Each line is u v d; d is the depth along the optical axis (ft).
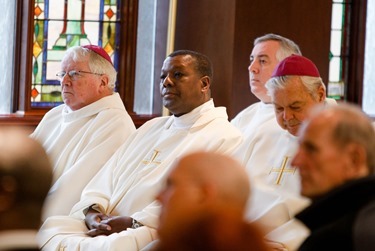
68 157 31.30
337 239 15.05
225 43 35.55
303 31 36.24
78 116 31.60
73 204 30.25
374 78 39.91
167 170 28.17
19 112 36.91
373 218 14.89
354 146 16.11
